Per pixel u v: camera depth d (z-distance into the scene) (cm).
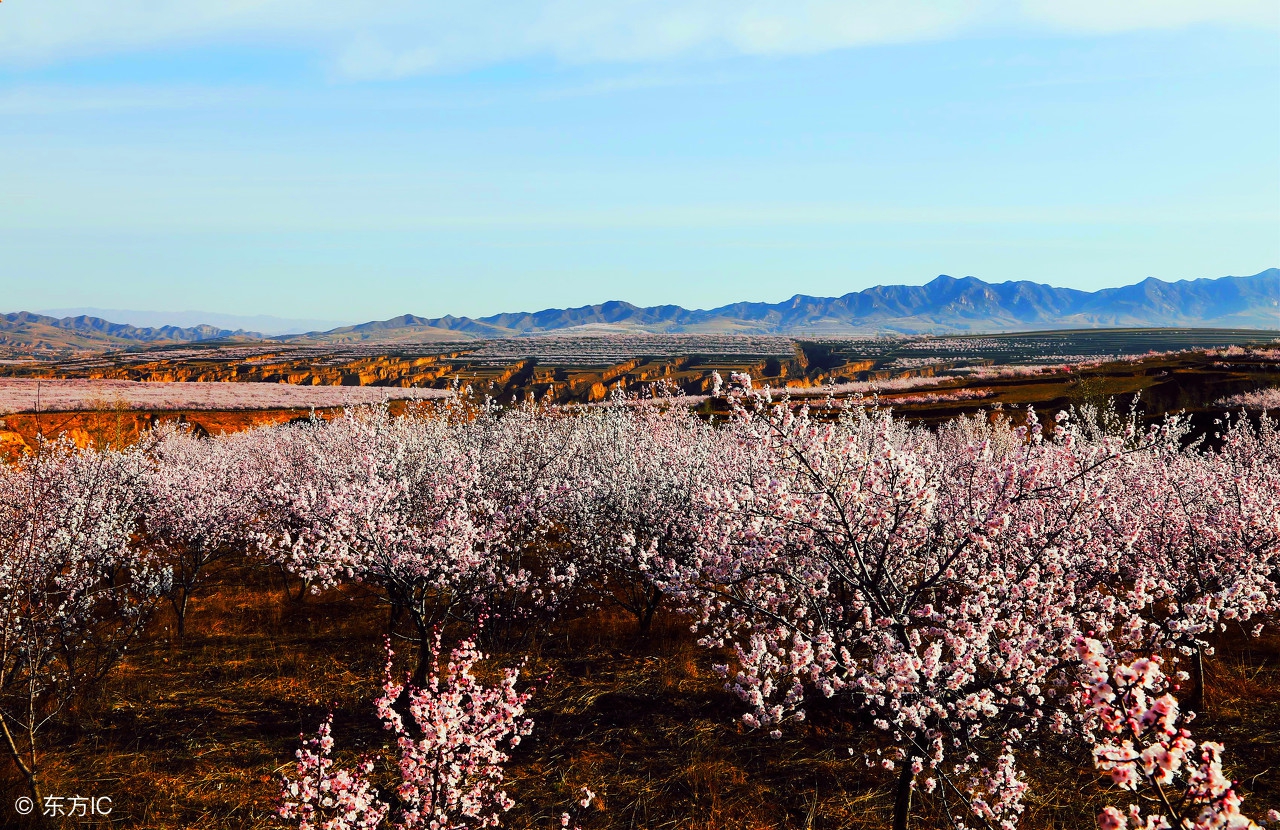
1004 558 868
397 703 1027
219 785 823
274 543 1569
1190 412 3759
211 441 3238
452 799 641
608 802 801
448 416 1941
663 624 1331
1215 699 964
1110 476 892
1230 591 794
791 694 668
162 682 1116
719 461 1326
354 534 1006
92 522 1209
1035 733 766
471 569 1119
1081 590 901
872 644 688
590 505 1403
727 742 920
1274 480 1272
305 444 1950
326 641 1305
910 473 727
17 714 973
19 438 3453
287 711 1019
